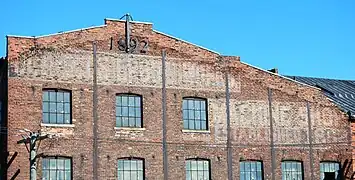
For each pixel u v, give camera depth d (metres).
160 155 36.47
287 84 40.62
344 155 41.62
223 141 38.19
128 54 36.72
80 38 35.75
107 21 36.53
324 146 41.09
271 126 39.66
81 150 34.75
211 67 38.66
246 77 39.50
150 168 36.09
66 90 35.06
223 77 38.88
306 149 40.47
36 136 30.64
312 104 41.19
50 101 34.69
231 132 38.50
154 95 36.91
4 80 34.72
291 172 39.97
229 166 38.09
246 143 38.81
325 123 41.38
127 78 36.47
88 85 35.47
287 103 40.41
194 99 38.03
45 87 34.56
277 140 39.72
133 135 36.06
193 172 37.25
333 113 41.75
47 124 34.22
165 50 37.66
